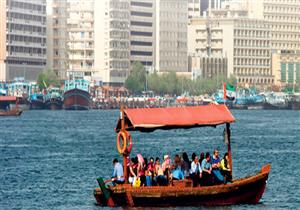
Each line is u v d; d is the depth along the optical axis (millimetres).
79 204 172375
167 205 163750
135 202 163625
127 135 168125
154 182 167000
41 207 170000
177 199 163625
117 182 168500
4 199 179250
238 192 166250
